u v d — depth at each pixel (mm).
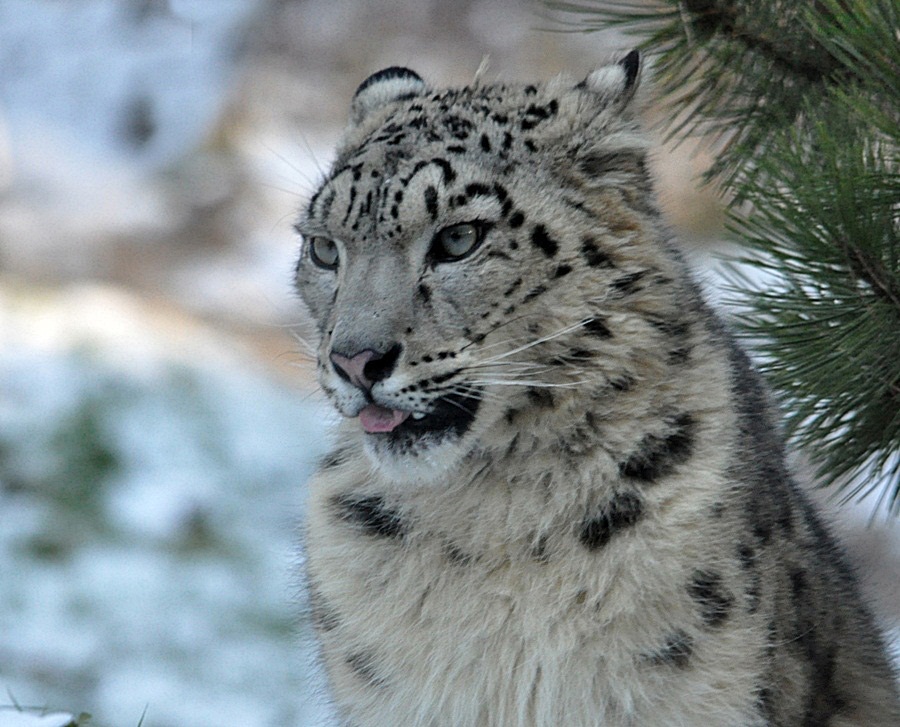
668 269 7789
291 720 15711
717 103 8781
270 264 33031
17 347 24078
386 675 7867
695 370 7668
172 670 16375
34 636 16438
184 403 22859
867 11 7062
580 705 7461
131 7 43375
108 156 38750
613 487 7484
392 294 7531
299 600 9164
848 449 7992
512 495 7645
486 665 7645
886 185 7113
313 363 8469
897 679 9023
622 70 8203
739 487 7582
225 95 40281
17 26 42875
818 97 8383
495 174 7656
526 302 7543
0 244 30688
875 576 15359
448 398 7578
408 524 7824
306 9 42094
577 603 7438
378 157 7832
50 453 19984
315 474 8414
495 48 40094
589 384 7473
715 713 7367
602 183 7820
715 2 8367
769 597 7535
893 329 7297
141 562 18219
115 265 31281
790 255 7434
